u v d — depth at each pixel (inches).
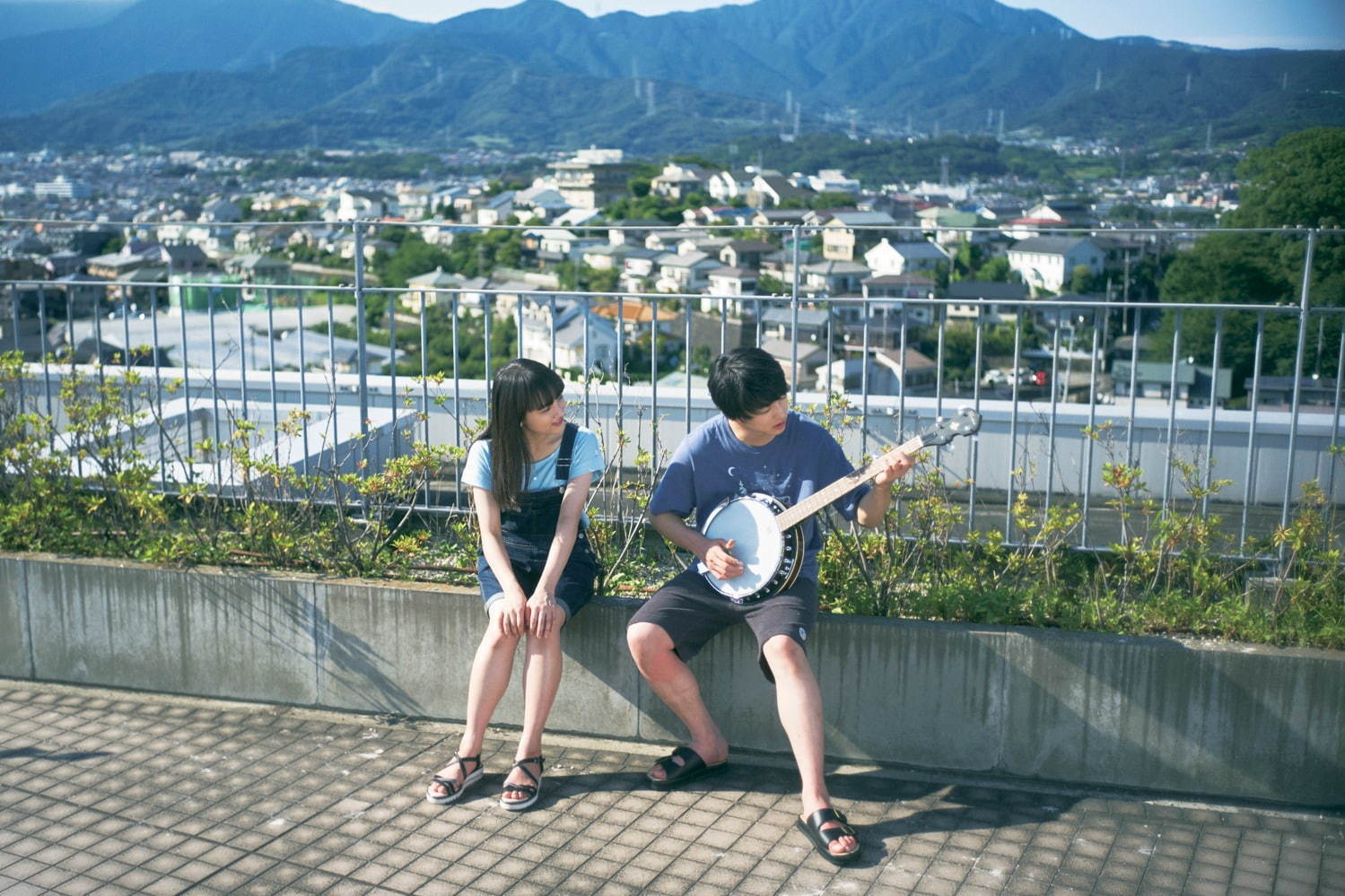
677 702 140.3
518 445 141.7
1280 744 133.4
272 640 161.2
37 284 205.8
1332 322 850.8
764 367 135.0
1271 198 1493.6
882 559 156.7
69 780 139.8
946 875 119.0
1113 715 136.9
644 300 181.5
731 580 137.2
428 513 200.1
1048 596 148.6
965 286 4178.2
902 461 132.9
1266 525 218.5
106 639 166.7
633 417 241.3
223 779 140.8
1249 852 123.4
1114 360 1294.3
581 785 140.1
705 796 137.3
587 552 150.3
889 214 7859.3
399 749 149.3
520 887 117.0
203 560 166.6
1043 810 133.2
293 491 190.2
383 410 256.7
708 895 115.5
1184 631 142.5
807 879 118.5
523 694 151.7
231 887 117.0
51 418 188.5
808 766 126.3
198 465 218.2
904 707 142.6
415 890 116.6
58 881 117.6
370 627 157.2
